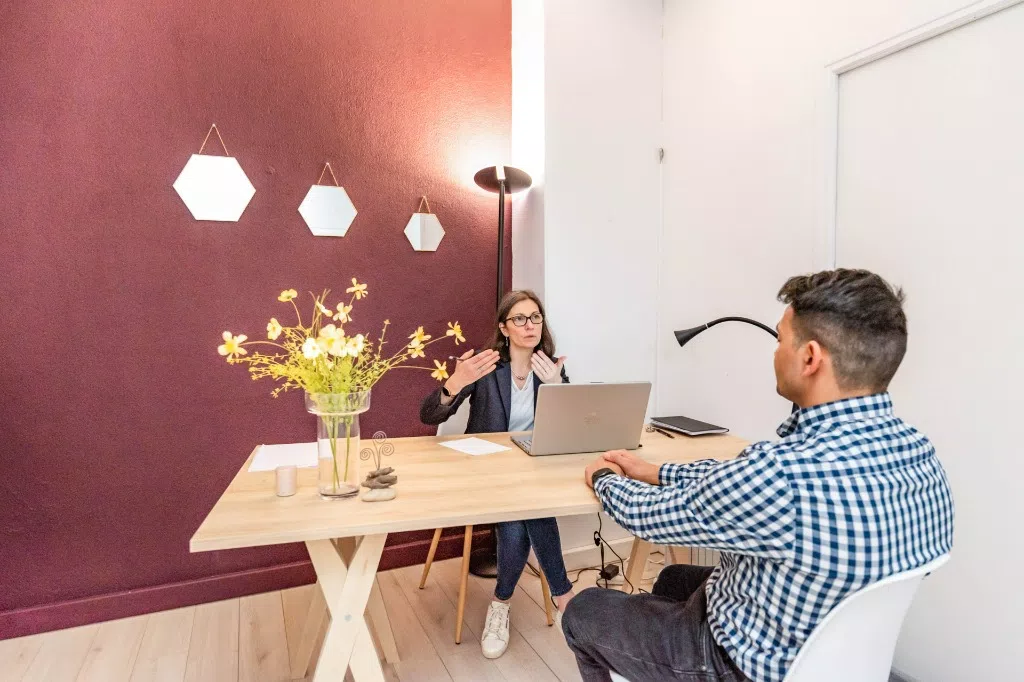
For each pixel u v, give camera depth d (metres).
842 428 0.99
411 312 2.76
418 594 2.47
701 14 2.72
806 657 0.94
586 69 2.77
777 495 0.94
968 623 1.73
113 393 2.26
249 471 1.66
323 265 2.57
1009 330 1.63
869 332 1.00
